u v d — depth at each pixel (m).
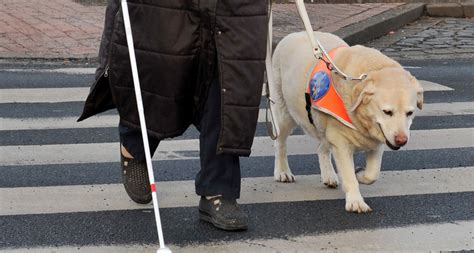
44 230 4.67
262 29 4.26
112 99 4.69
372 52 4.77
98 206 5.05
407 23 12.48
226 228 4.60
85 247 4.44
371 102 4.46
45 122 7.05
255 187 5.44
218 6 4.18
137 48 4.31
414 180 5.61
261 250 4.39
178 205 5.07
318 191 5.36
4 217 4.86
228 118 4.26
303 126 5.16
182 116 4.43
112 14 4.52
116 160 6.04
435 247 4.45
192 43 4.23
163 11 4.20
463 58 10.27
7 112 7.33
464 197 5.28
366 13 12.15
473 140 6.68
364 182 4.97
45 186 5.42
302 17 4.77
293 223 4.79
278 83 5.41
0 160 5.98
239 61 4.22
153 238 4.56
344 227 4.73
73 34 10.42
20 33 10.39
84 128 6.91
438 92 8.43
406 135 4.34
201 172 4.62
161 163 5.93
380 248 4.43
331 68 4.68
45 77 8.67
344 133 4.73
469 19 13.02
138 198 4.99
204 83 4.36
